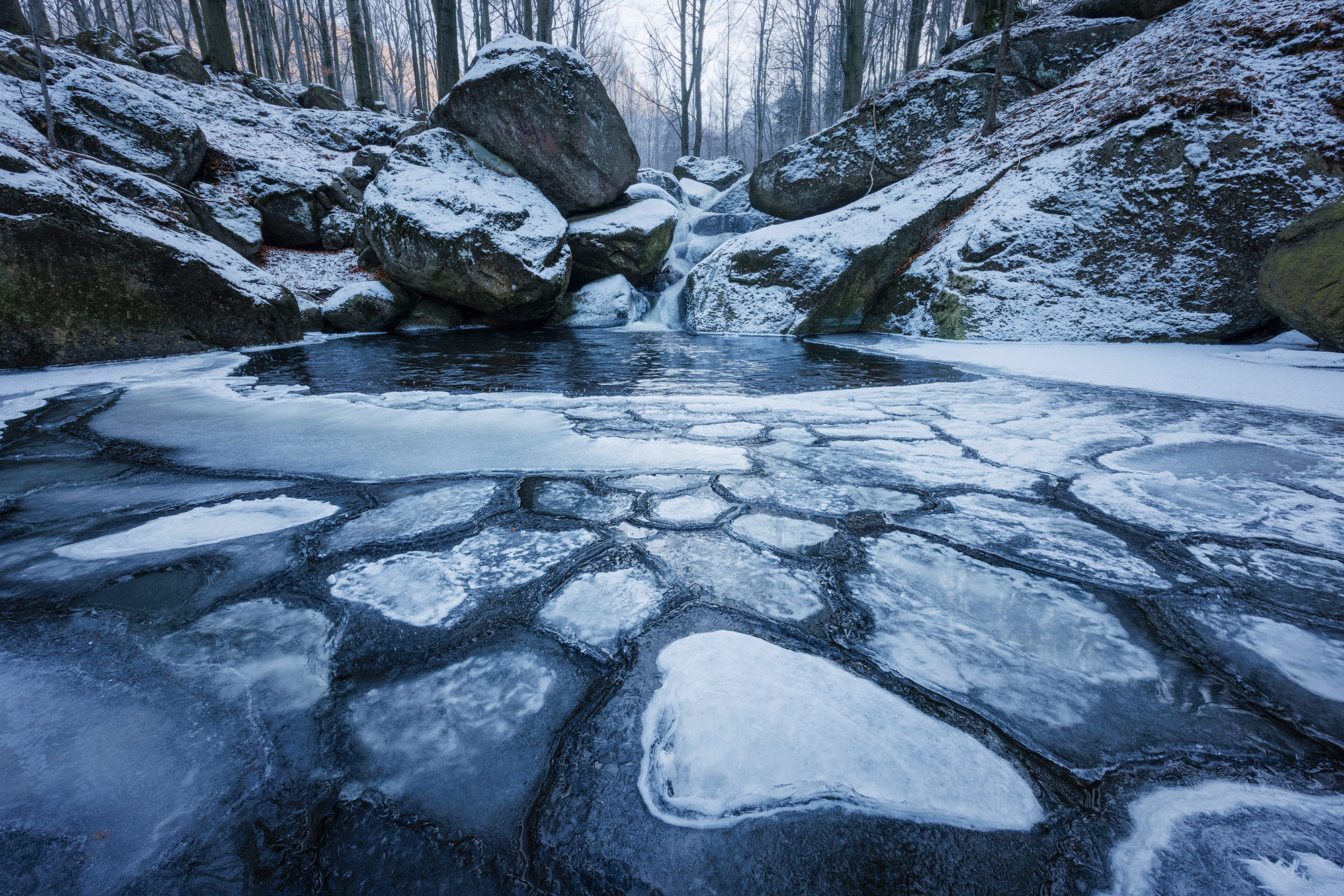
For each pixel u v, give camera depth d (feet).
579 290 34.14
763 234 31.63
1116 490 6.62
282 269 31.83
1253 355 16.74
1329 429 9.38
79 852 2.28
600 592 4.33
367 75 58.03
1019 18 39.88
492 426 9.92
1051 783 2.64
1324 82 20.66
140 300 18.52
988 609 4.11
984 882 2.21
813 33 86.38
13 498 6.34
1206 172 20.40
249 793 2.57
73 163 20.76
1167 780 2.66
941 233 28.43
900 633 3.81
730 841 2.38
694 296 31.42
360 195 39.73
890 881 2.22
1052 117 28.32
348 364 18.04
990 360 18.11
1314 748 2.85
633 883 2.23
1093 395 12.52
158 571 4.62
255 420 10.30
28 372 15.60
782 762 2.73
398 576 4.55
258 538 5.27
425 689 3.24
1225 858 2.27
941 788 2.60
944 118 35.65
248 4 76.64
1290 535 5.39
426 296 29.96
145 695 3.15
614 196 35.22
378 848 2.34
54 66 31.99
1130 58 28.12
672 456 8.09
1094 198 22.56
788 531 5.49
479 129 30.66
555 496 6.43
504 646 3.65
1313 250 16.38
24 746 2.76
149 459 7.91
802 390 13.96
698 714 3.02
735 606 4.14
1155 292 20.93
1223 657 3.59
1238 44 23.27
